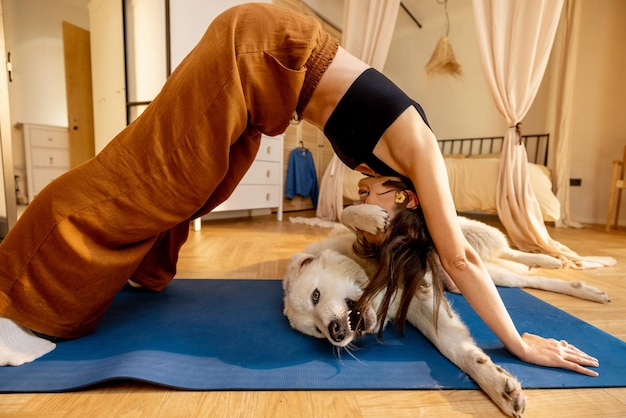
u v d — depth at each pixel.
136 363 0.80
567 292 1.44
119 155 0.89
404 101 0.86
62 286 0.90
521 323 1.13
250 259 1.99
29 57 4.07
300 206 4.88
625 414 0.69
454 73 4.87
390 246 0.88
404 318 0.92
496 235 1.49
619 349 0.95
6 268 0.85
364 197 0.98
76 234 0.88
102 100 3.44
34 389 0.72
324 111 0.94
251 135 1.07
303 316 0.98
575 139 4.14
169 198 0.93
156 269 1.35
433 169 0.78
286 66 0.90
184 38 2.94
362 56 2.96
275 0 3.83
